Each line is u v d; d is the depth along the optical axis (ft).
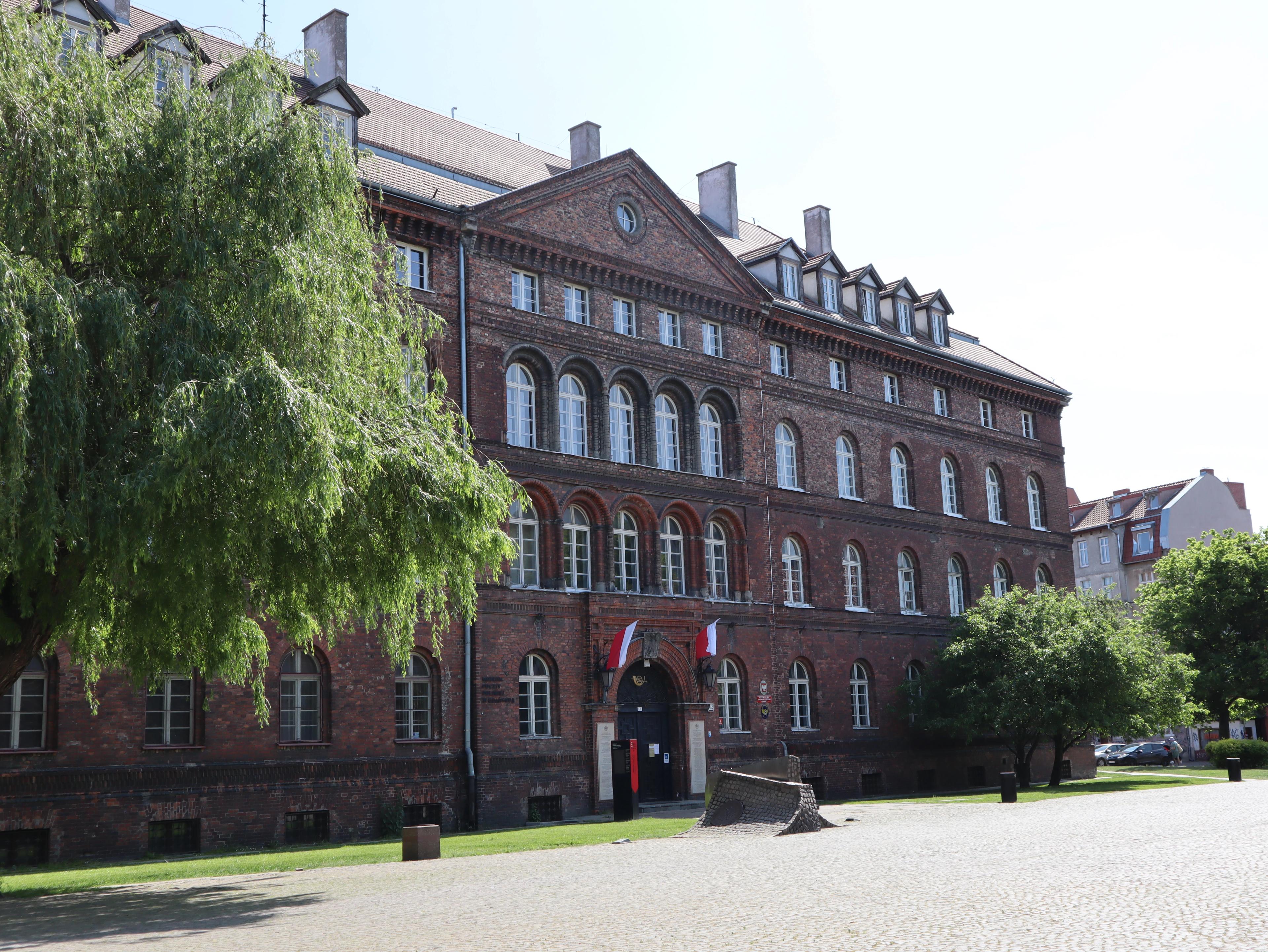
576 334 116.57
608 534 116.26
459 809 101.86
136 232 56.85
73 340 49.26
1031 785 142.82
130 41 101.55
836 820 85.46
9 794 78.69
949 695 140.26
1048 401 176.24
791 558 136.46
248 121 59.62
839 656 138.10
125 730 84.53
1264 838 62.13
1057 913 38.22
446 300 107.65
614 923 39.52
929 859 56.34
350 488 57.11
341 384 58.23
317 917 44.57
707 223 158.20
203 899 52.44
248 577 57.72
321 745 94.48
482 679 104.68
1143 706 133.80
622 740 110.73
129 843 83.61
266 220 57.93
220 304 56.29
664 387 125.49
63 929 43.70
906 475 153.07
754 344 134.92
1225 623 200.23
